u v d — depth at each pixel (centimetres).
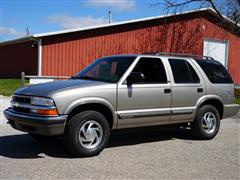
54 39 2014
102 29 2162
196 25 2559
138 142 799
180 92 788
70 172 559
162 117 756
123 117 695
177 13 2411
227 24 2519
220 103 877
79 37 2089
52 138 773
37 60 2144
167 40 2433
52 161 620
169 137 866
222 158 670
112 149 724
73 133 633
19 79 2417
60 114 623
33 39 1962
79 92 643
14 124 673
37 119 616
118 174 554
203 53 2600
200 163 631
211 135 850
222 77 892
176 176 552
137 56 745
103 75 739
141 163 620
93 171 567
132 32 2278
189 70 825
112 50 2206
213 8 2442
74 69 2084
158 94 747
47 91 638
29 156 652
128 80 707
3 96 1614
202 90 834
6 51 2748
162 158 659
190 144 792
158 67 770
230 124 1123
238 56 2770
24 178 525
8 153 672
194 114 820
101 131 667
